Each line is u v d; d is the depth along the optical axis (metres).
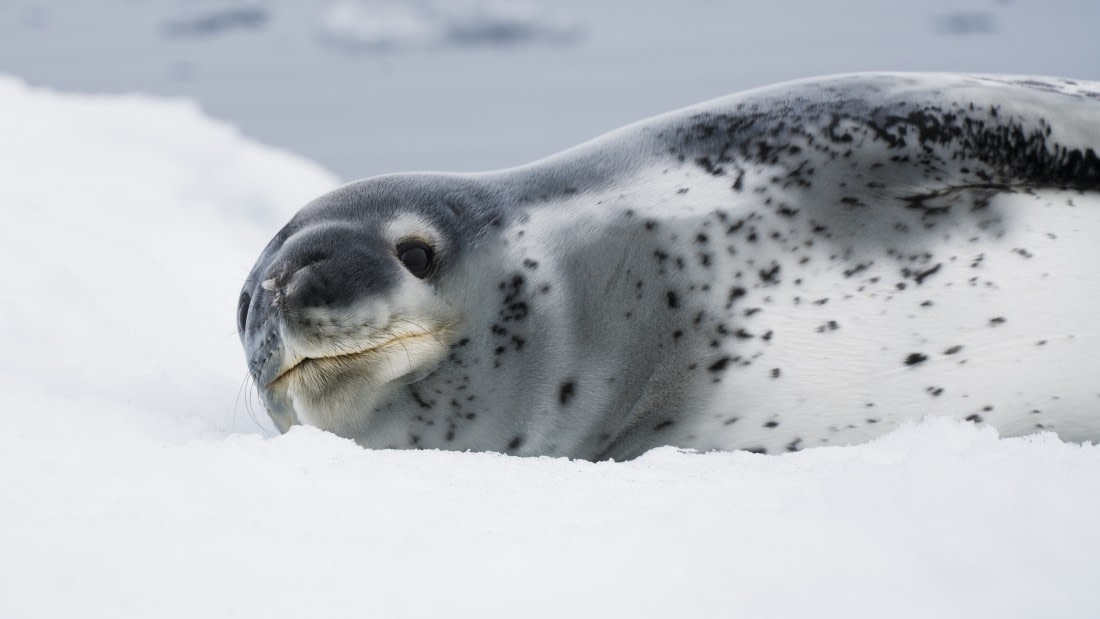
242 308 14.36
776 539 8.63
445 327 13.42
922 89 14.30
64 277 18.28
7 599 8.00
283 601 8.05
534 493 10.34
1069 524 8.70
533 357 13.62
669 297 13.66
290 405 13.42
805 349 13.42
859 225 13.56
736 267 13.64
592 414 13.75
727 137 14.43
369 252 13.27
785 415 13.53
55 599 8.02
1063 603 7.91
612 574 8.32
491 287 13.63
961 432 11.65
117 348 17.06
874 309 13.36
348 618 7.89
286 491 10.02
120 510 9.26
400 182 14.34
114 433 11.69
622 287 13.73
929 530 8.62
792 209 13.75
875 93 14.42
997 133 13.58
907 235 13.45
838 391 13.41
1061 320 13.16
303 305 12.73
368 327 12.88
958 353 13.26
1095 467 9.76
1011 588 8.05
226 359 19.33
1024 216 13.38
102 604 7.98
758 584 8.12
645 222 13.90
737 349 13.52
